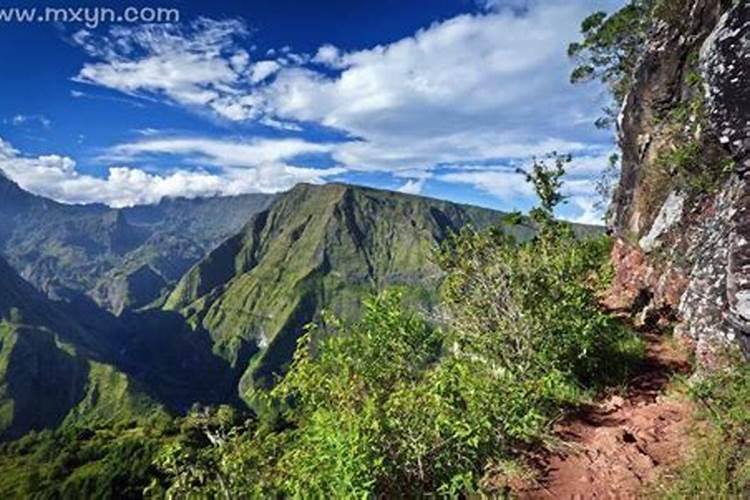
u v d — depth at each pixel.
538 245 13.02
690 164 15.98
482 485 7.34
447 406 7.41
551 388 9.88
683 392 10.23
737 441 7.54
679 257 15.48
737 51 10.50
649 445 8.38
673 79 18.67
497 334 11.10
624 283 19.44
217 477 7.33
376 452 6.80
